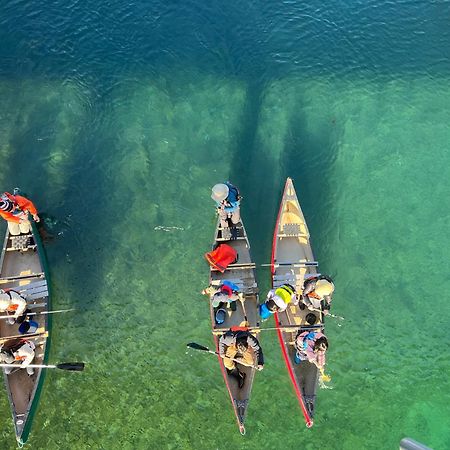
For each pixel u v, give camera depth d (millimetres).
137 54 20328
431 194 17375
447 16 21891
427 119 19047
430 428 13320
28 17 21125
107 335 14555
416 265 15930
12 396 12945
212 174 17500
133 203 16906
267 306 13477
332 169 17781
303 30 21297
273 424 13297
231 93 19406
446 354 14453
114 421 13289
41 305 14219
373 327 14844
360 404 13648
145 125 18547
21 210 14531
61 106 18875
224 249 14508
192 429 13211
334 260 15984
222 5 21859
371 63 20438
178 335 14586
